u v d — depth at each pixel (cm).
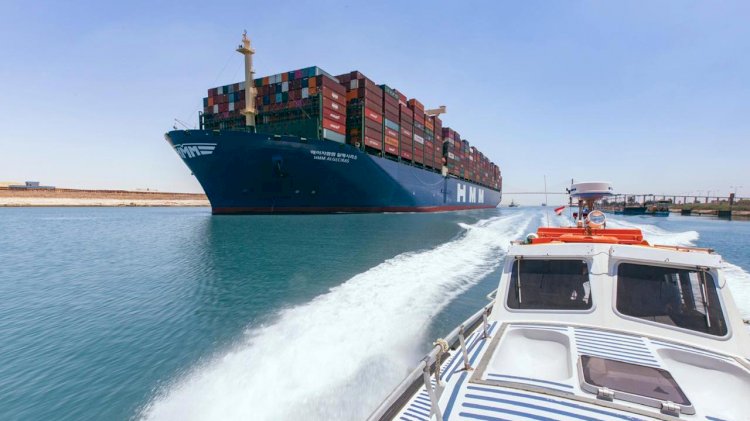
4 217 5225
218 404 454
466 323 402
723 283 374
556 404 271
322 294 966
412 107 5228
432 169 6041
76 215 5812
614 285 412
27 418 450
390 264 1379
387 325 714
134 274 1300
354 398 454
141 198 14000
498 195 11788
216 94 4272
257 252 1705
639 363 320
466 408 278
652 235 2406
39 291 1080
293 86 3800
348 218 3709
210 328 745
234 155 3409
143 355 625
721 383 316
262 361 568
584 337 371
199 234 2456
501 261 1471
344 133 3997
